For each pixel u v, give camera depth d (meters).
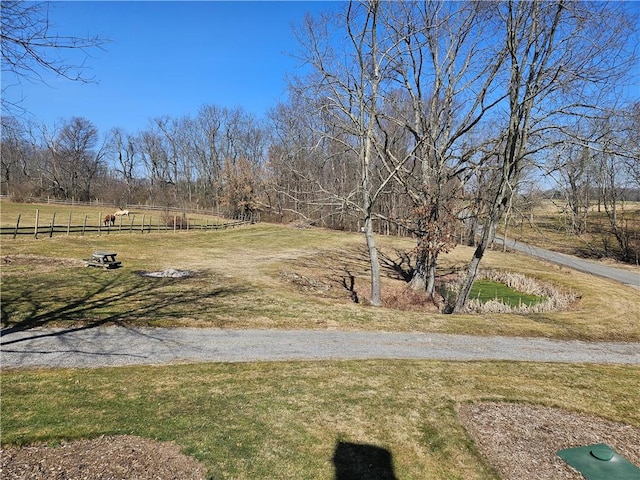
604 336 12.20
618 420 6.79
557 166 12.79
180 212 54.03
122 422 5.58
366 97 13.94
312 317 12.11
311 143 15.71
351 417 6.22
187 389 6.82
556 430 6.29
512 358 9.71
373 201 14.56
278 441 5.42
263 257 25.14
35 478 4.30
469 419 6.47
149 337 9.55
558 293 19.17
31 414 5.62
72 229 28.72
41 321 10.10
